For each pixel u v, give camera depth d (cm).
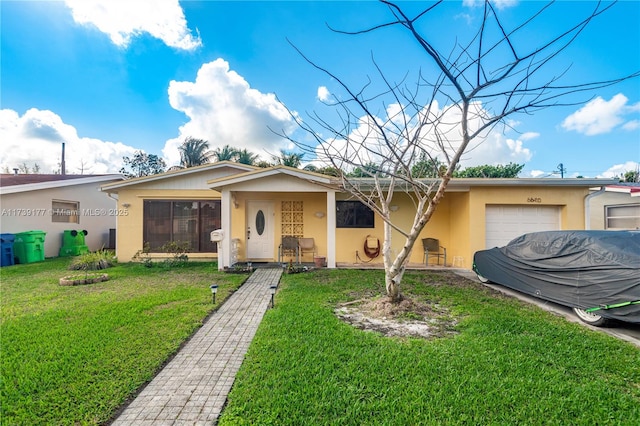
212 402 254
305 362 315
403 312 486
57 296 586
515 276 606
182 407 247
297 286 673
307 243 1020
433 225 1031
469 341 370
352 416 232
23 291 628
